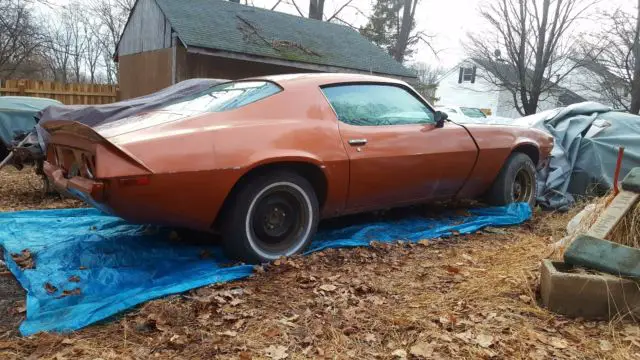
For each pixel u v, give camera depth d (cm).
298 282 334
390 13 3106
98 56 3894
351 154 386
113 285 314
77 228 429
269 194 357
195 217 333
